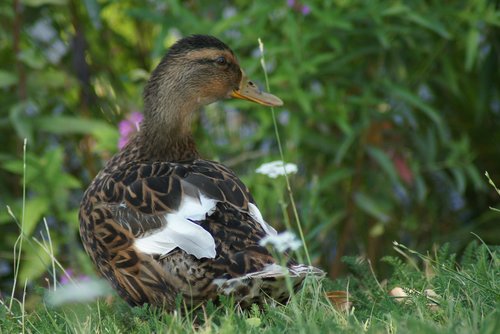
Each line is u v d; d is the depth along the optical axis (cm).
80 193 1281
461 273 709
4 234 1233
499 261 732
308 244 1096
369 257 1272
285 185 1113
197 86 845
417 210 1357
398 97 1198
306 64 1102
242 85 877
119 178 751
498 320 545
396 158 1240
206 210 690
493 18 1136
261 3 1112
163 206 705
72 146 1296
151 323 669
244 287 657
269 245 707
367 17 1139
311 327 584
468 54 1141
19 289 1151
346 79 1193
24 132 1112
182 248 668
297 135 1141
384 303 676
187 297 673
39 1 1162
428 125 1323
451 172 1358
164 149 820
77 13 1268
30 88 1175
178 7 1149
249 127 1293
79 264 1105
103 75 1316
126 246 709
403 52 1219
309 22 1155
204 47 853
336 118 1146
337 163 1143
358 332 580
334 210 1274
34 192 1255
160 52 1163
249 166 1235
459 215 1388
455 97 1355
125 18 1357
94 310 743
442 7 1159
